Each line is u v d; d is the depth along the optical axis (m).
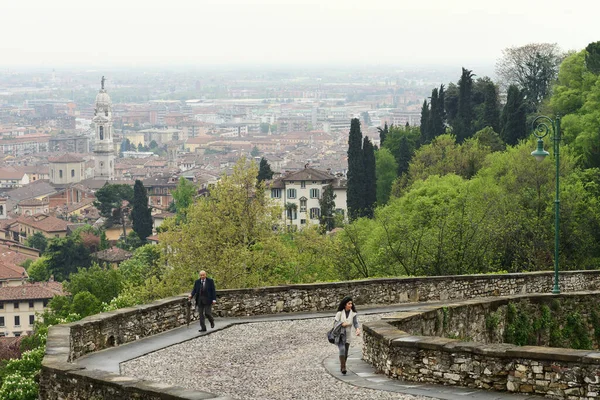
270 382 26.94
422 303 44.03
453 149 155.75
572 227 81.69
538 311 36.03
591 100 122.94
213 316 40.06
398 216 93.50
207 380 27.64
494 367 24.31
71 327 31.33
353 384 26.00
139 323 35.44
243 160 84.19
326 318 40.16
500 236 73.88
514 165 100.19
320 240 81.81
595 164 112.75
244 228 81.31
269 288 41.25
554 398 23.34
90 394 23.56
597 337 36.88
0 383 61.41
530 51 195.12
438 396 23.97
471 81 191.00
